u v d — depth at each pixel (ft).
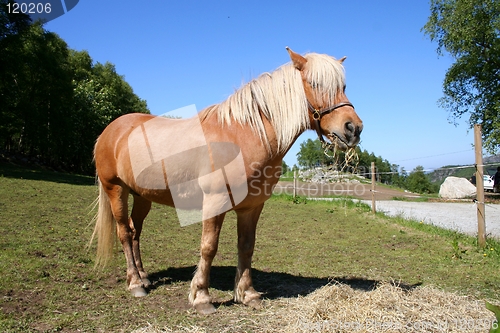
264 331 9.12
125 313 10.23
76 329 9.14
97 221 13.08
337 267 15.75
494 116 63.31
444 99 70.85
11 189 34.71
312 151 47.44
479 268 15.44
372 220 29.73
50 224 21.13
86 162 104.42
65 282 12.43
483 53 63.41
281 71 10.62
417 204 46.52
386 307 9.90
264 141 10.19
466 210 39.47
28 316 9.64
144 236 20.35
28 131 74.28
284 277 14.14
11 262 13.55
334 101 10.14
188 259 16.33
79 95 96.22
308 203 41.68
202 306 10.29
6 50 66.18
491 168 60.70
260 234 23.24
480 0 59.52
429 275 14.48
